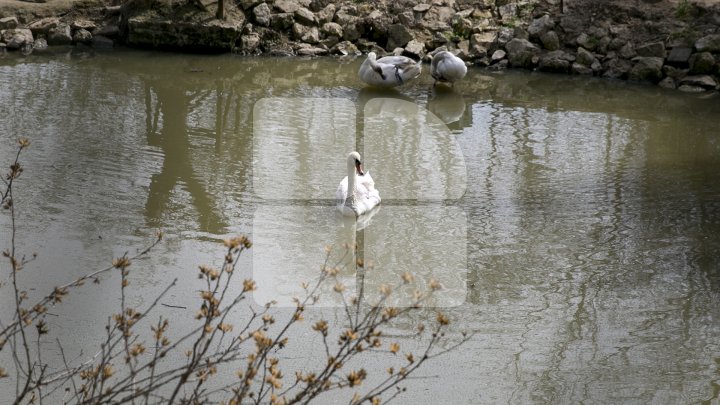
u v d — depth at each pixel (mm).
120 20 21703
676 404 8266
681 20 20297
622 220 12297
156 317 9438
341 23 21984
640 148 15234
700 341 9344
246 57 20953
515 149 15125
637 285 10531
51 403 7711
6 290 9828
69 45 21328
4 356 8492
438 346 9148
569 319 9758
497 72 20297
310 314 9695
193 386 8109
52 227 11477
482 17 21844
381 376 8586
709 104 18031
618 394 8406
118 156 14156
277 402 5277
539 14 21453
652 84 19500
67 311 9477
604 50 20391
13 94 17109
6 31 20859
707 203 12859
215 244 11305
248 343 8984
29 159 13766
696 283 10578
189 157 14320
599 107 17672
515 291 10367
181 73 19344
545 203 12891
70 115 16031
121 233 11430
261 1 21906
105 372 5527
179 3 21438
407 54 21016
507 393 8391
